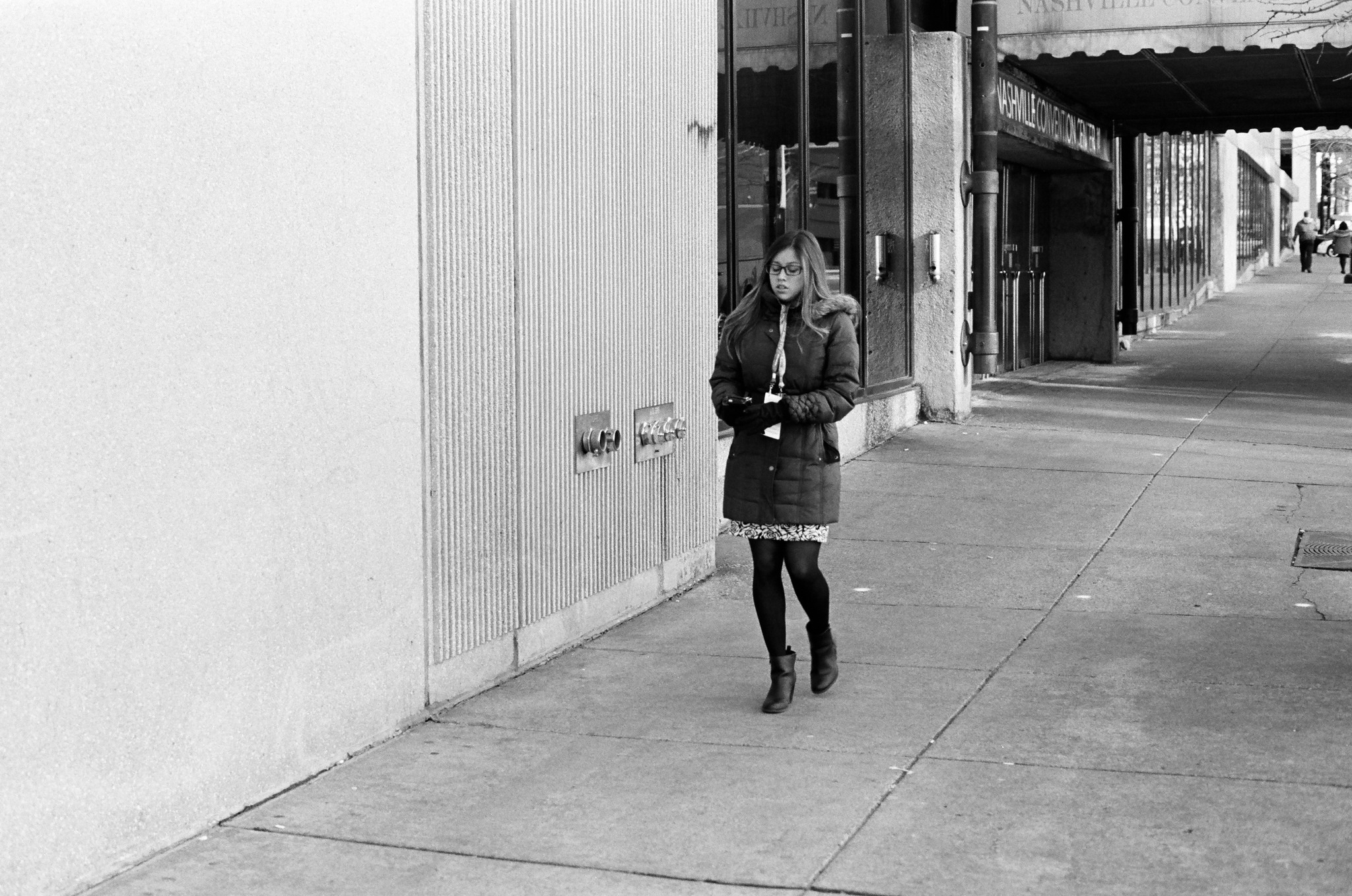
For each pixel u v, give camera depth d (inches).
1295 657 269.3
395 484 229.9
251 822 195.5
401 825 193.9
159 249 181.8
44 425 165.9
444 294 241.8
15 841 163.6
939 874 174.4
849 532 387.9
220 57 191.0
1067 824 189.8
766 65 447.8
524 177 263.7
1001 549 367.2
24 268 162.7
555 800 202.5
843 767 213.6
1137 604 312.5
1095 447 514.6
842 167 512.1
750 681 262.5
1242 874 173.0
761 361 242.8
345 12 214.8
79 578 171.2
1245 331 1055.0
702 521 345.7
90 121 170.9
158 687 183.6
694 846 184.7
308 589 211.0
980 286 585.0
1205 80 695.1
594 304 290.7
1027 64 638.5
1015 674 261.6
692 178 333.4
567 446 281.9
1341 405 633.0
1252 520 395.5
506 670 264.5
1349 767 209.6
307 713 211.8
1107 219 833.5
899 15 553.3
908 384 567.5
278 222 202.5
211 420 191.3
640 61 306.7
